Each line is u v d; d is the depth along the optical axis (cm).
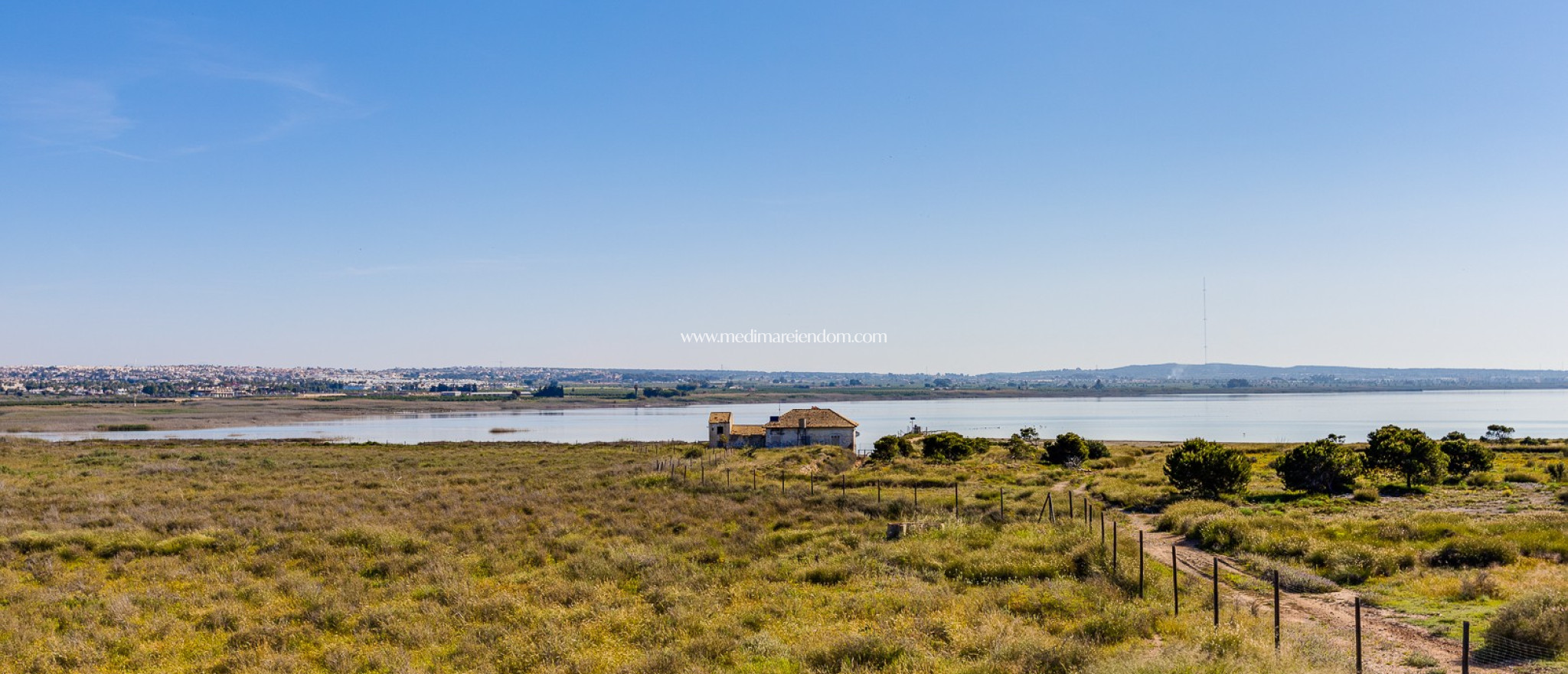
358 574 2909
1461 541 2822
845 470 7475
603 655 1902
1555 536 2981
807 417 11319
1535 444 9475
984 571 2669
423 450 10362
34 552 3203
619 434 17425
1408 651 1781
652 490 5266
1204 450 5150
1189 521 3697
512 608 2344
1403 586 2458
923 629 1998
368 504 4606
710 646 1903
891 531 3497
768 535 3559
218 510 4347
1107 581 2419
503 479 6091
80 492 5150
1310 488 5256
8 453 9238
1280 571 2608
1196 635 1778
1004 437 16788
